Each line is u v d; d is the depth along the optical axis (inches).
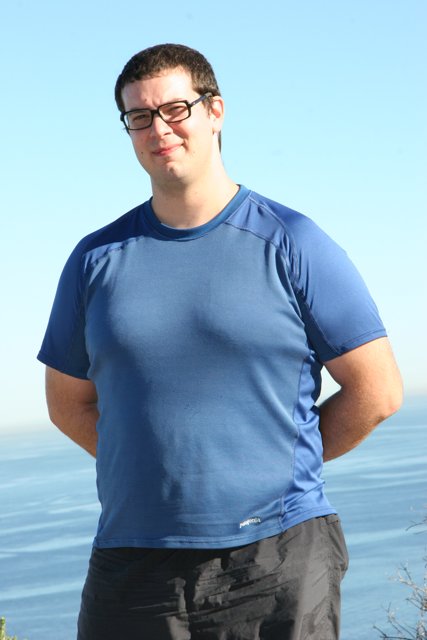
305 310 101.3
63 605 4151.1
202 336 98.2
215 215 103.3
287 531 98.0
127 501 99.4
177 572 97.4
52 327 112.0
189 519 96.9
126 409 99.7
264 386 98.5
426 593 209.5
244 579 95.8
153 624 97.4
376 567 3897.6
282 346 99.4
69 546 6304.1
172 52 101.8
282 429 99.3
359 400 104.7
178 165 100.3
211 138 103.7
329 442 108.3
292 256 101.0
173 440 97.4
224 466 96.9
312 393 103.7
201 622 96.6
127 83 101.9
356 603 2903.5
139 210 108.6
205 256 101.5
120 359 100.3
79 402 115.8
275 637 94.8
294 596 94.9
